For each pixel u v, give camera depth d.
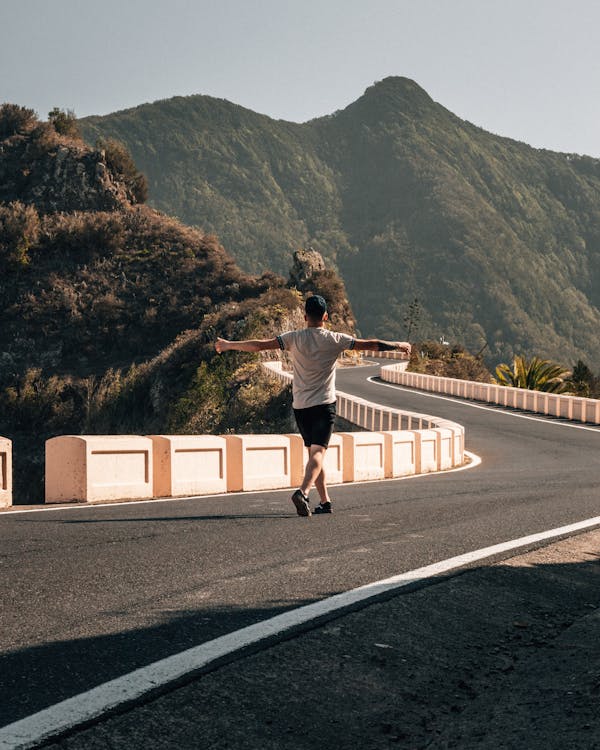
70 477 9.80
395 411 31.23
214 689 3.45
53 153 148.50
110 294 121.56
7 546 6.39
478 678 3.93
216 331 95.75
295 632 4.22
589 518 8.47
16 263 125.88
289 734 3.14
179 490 10.70
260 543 6.62
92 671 3.63
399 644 4.22
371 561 6.00
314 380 8.12
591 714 3.31
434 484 12.70
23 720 3.10
